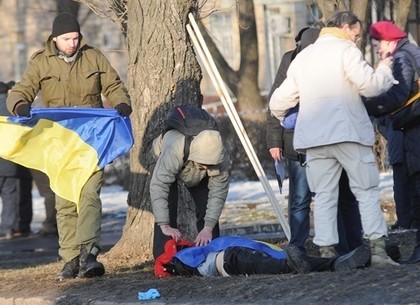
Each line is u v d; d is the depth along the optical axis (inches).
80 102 824.9
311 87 696.4
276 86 826.8
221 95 951.0
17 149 813.9
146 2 951.0
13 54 3575.3
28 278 874.8
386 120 987.3
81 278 820.6
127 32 979.9
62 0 1812.3
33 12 3467.0
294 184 826.2
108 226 1541.6
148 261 959.0
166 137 762.2
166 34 948.6
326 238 705.0
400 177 986.7
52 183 815.1
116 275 839.1
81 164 814.5
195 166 758.5
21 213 1444.4
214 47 2129.7
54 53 815.1
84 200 811.4
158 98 954.7
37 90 821.2
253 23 2130.9
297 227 826.2
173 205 780.0
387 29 721.6
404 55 711.1
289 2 2824.8
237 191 1736.0
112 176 2129.7
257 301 616.7
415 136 721.6
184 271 759.7
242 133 946.1
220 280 708.0
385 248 695.7
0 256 1254.9
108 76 827.4
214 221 772.0
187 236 945.5
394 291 584.1
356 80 680.4
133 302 674.2
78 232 812.6
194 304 636.7
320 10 1322.6
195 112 760.3
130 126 826.2
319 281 639.1
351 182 697.6
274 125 826.8
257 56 2143.2
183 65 955.3
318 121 692.7
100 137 815.7
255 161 939.3
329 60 692.1
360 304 567.5
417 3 1636.3
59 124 815.1
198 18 990.4
